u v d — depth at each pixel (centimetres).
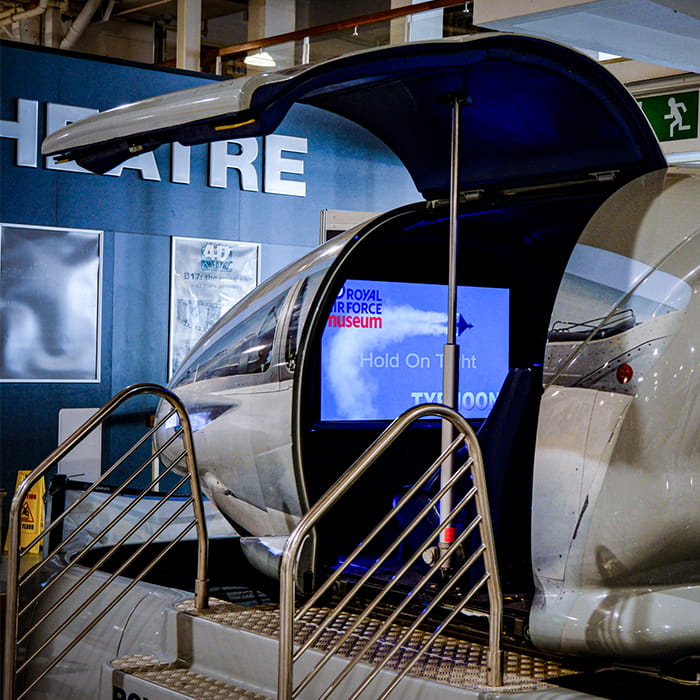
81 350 857
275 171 958
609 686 316
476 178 430
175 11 1275
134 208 882
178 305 910
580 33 538
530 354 495
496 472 384
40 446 839
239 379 446
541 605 330
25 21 1259
